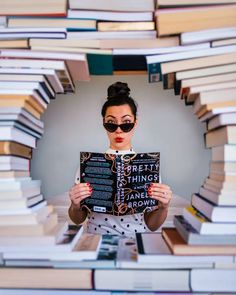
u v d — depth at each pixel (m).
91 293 0.69
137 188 1.12
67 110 1.61
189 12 0.71
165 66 0.74
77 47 0.73
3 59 0.72
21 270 0.69
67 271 0.69
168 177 1.60
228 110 0.69
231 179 0.67
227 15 0.71
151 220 1.36
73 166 1.61
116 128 1.30
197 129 1.58
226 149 0.68
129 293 0.69
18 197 0.68
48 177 1.61
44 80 0.74
